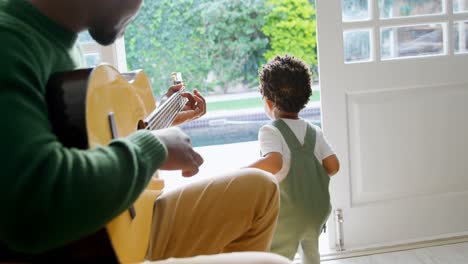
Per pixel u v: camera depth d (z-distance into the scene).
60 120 0.72
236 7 8.84
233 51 8.96
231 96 8.99
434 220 2.26
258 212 1.07
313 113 6.97
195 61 8.89
